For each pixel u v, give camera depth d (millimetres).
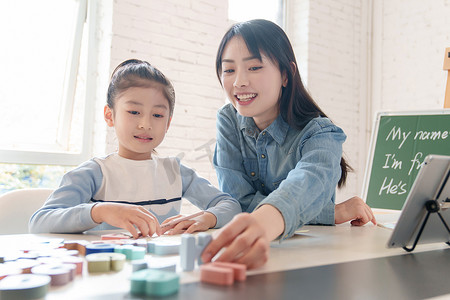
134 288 375
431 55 3133
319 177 803
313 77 3240
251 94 963
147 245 600
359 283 434
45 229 835
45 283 367
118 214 765
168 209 1116
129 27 2400
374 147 1762
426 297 396
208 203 1113
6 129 2254
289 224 663
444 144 1630
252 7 3182
